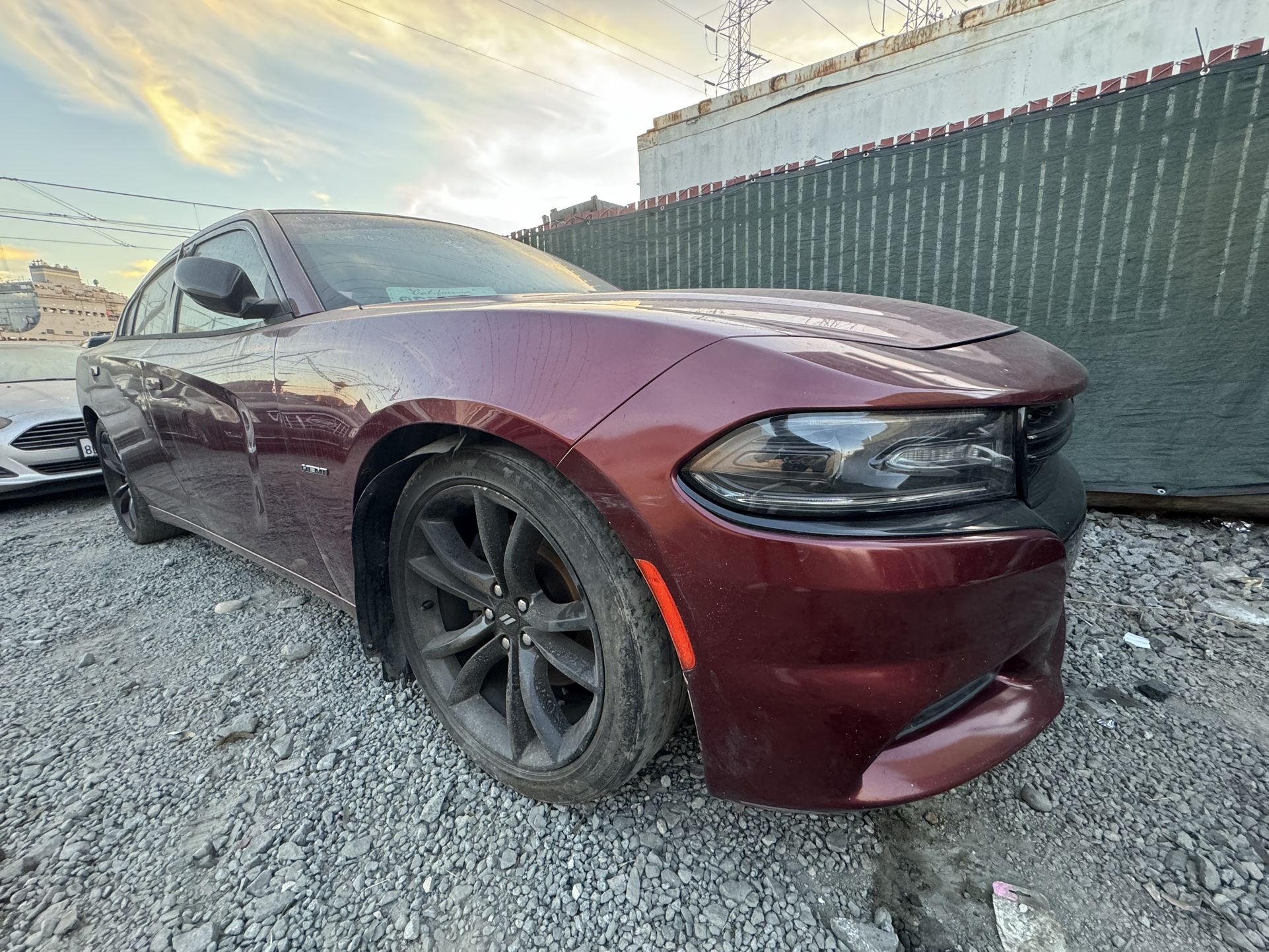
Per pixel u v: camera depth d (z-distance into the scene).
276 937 1.19
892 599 0.95
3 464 4.33
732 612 1.02
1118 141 3.22
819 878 1.29
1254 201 2.95
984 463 1.05
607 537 1.17
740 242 4.73
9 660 2.23
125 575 3.02
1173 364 3.22
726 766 1.14
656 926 1.19
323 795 1.54
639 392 1.08
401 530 1.60
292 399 1.70
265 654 2.21
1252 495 3.10
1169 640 2.18
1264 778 1.55
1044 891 1.26
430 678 1.65
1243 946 1.14
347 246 2.11
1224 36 5.28
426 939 1.18
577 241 5.72
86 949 1.17
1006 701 1.23
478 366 1.29
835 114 7.31
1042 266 3.51
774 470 0.99
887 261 4.04
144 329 2.95
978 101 6.45
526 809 1.47
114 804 1.53
